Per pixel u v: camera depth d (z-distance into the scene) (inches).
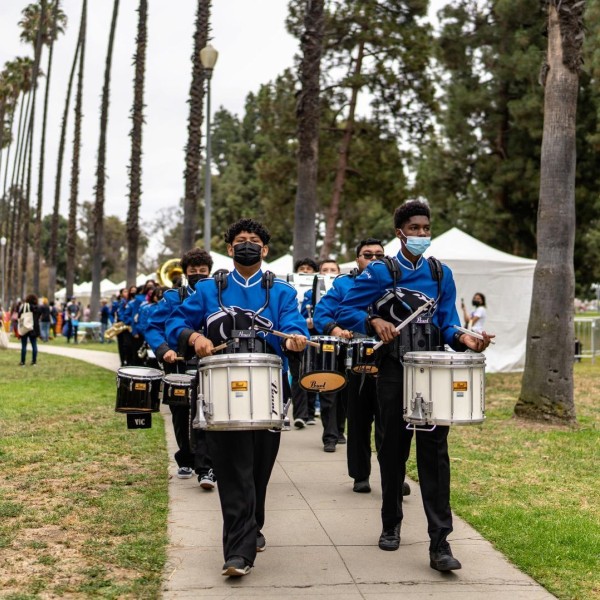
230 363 174.4
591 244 1145.4
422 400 185.6
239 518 187.3
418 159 1261.1
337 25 1034.7
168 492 271.4
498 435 389.7
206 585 183.2
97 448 350.3
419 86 1070.4
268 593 178.7
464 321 703.1
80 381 655.1
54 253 1876.2
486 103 1163.3
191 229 845.8
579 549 213.6
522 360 732.0
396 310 203.6
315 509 254.7
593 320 895.7
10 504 251.6
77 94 1745.8
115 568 193.5
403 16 1066.1
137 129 1190.9
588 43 992.9
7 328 1551.4
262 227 204.5
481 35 1170.6
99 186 1472.7
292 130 1150.3
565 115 414.9
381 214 1852.9
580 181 1138.0
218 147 2529.5
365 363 223.5
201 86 840.9
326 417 355.6
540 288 423.2
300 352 192.1
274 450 201.6
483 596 178.4
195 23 836.6
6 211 2950.3
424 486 196.2
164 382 272.8
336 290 288.0
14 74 2384.4
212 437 189.8
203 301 197.6
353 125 1105.4
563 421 416.8
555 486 287.9
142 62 1187.3
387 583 186.2
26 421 427.2
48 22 2095.2
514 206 1208.8
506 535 225.3
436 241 743.1
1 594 173.8
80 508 249.0
